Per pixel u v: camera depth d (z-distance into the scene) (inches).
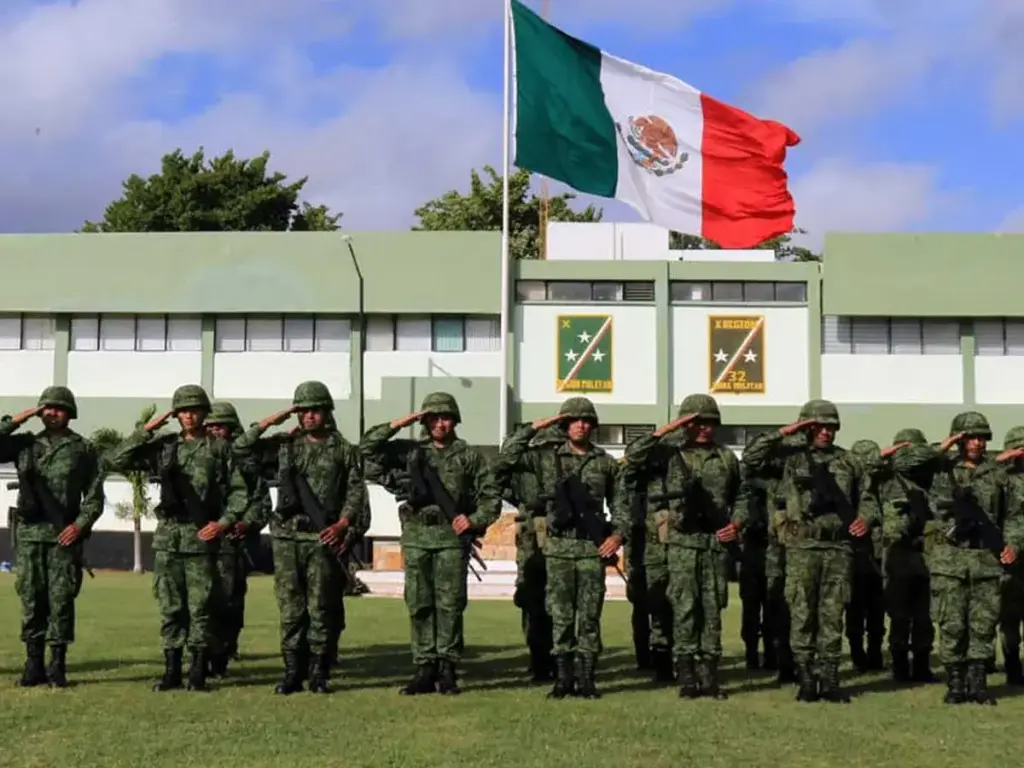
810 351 1621.6
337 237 1632.6
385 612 717.9
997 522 403.5
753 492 455.8
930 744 323.6
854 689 425.7
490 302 1621.6
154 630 599.5
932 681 447.2
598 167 842.2
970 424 409.1
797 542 396.5
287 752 306.7
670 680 440.1
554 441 408.5
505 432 1072.8
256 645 546.6
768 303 1627.7
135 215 2153.1
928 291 1601.9
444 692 397.7
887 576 450.3
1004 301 1600.6
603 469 401.7
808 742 324.2
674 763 298.0
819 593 396.5
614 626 652.1
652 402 1617.9
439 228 2188.7
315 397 401.1
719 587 399.5
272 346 1667.1
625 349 1624.0
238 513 403.9
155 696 389.7
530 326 1631.4
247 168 2217.0
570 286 1640.0
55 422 410.0
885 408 1616.6
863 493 404.5
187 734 327.9
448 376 1633.9
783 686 430.0
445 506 399.5
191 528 403.5
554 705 377.1
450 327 1654.8
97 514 409.7
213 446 410.6
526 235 2166.6
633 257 1665.8
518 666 481.7
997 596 392.8
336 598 407.5
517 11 841.5
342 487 406.0
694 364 1625.2
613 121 842.8
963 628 392.5
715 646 398.6
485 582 914.7
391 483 407.5
